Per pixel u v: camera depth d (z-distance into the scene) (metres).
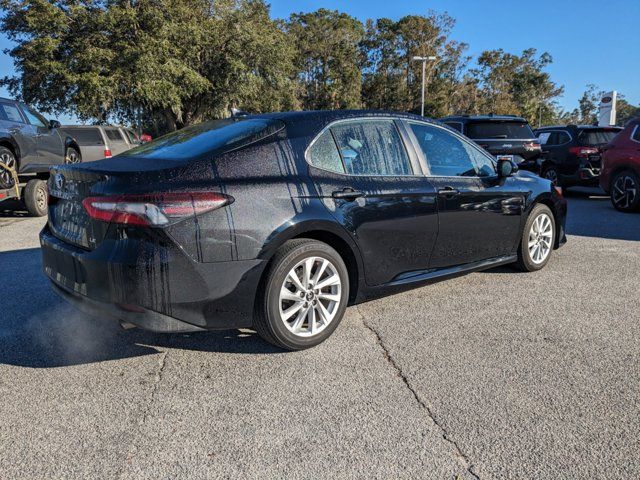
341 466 2.15
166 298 2.74
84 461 2.20
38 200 9.45
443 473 2.10
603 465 2.14
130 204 2.67
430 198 3.87
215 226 2.81
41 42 21.66
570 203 10.50
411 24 58.50
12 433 2.41
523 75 73.44
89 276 2.81
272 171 3.12
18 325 3.78
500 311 3.98
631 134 8.90
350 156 3.55
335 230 3.29
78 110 23.14
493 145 10.10
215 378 2.94
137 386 2.85
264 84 29.64
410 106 61.84
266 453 2.24
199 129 3.70
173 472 2.12
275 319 3.09
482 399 2.67
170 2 23.66
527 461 2.17
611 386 2.79
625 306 4.07
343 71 55.78
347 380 2.90
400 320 3.82
